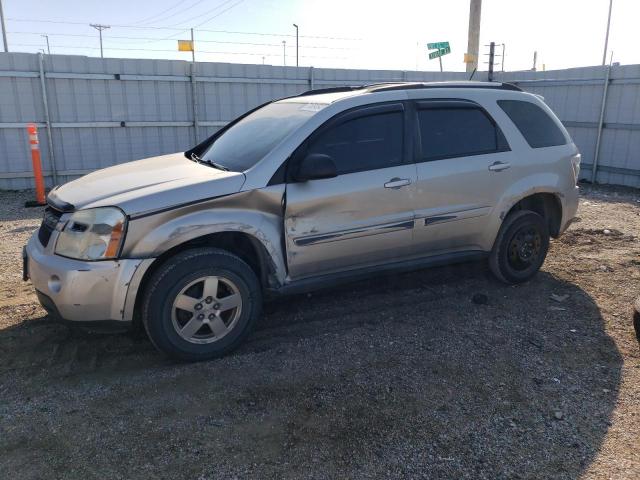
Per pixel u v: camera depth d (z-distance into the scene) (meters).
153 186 3.82
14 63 10.16
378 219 4.36
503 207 4.99
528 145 5.14
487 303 4.95
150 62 11.09
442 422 3.22
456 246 4.90
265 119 4.78
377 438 3.07
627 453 2.96
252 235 3.90
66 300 3.54
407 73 13.43
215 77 11.61
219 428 3.14
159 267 3.75
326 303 4.92
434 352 4.05
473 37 17.48
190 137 11.74
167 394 3.47
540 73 12.92
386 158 4.42
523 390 3.56
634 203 9.57
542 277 5.61
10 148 10.47
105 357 3.93
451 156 4.71
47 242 3.80
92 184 4.09
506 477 2.78
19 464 2.83
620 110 11.21
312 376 3.71
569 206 5.47
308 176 3.91
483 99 5.00
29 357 3.90
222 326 3.89
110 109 10.98
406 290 5.23
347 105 4.34
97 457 2.89
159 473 2.78
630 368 3.84
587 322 4.58
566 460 2.91
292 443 3.02
